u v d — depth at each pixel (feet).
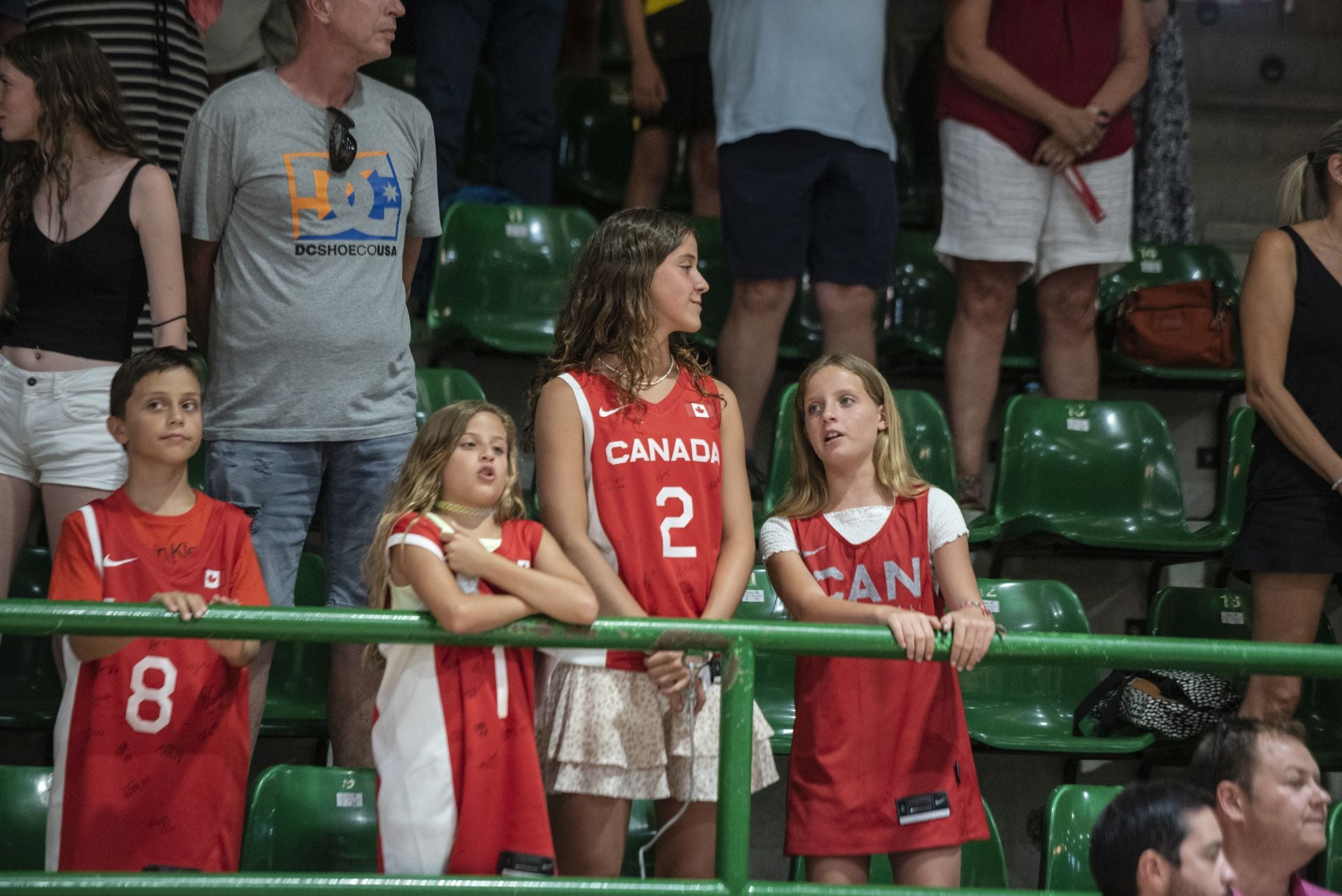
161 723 29.07
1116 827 25.76
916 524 31.19
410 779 26.55
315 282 36.65
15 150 37.37
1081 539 48.01
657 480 29.19
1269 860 27.68
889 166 53.06
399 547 26.91
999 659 26.84
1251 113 75.82
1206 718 41.70
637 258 30.04
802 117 51.24
